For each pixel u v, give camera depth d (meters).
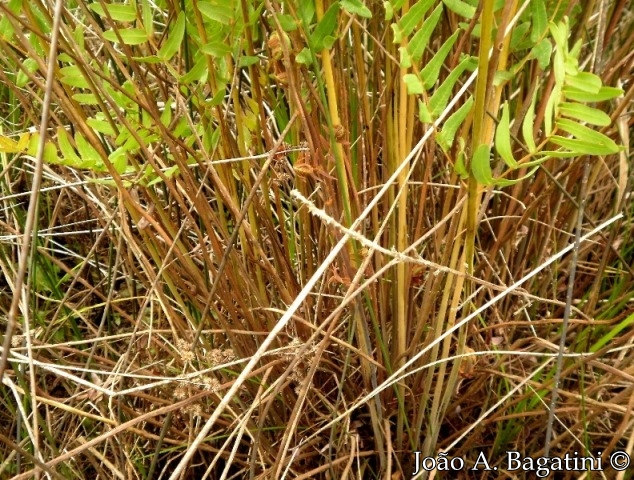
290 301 0.53
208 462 0.63
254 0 0.44
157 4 0.52
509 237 0.59
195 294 0.60
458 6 0.37
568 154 0.33
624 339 0.54
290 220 0.60
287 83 0.43
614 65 0.58
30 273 0.49
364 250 0.44
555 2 0.46
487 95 0.35
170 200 0.56
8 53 0.37
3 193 0.73
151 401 0.59
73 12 0.65
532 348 0.66
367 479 0.62
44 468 0.37
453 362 0.56
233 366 0.57
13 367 0.54
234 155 0.49
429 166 0.48
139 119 0.44
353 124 0.52
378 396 0.52
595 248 0.75
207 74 0.45
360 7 0.36
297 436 0.59
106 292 0.77
